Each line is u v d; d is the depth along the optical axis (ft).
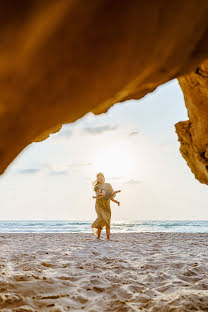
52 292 8.37
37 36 2.25
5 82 2.44
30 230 61.62
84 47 2.50
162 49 3.07
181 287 8.95
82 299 7.80
